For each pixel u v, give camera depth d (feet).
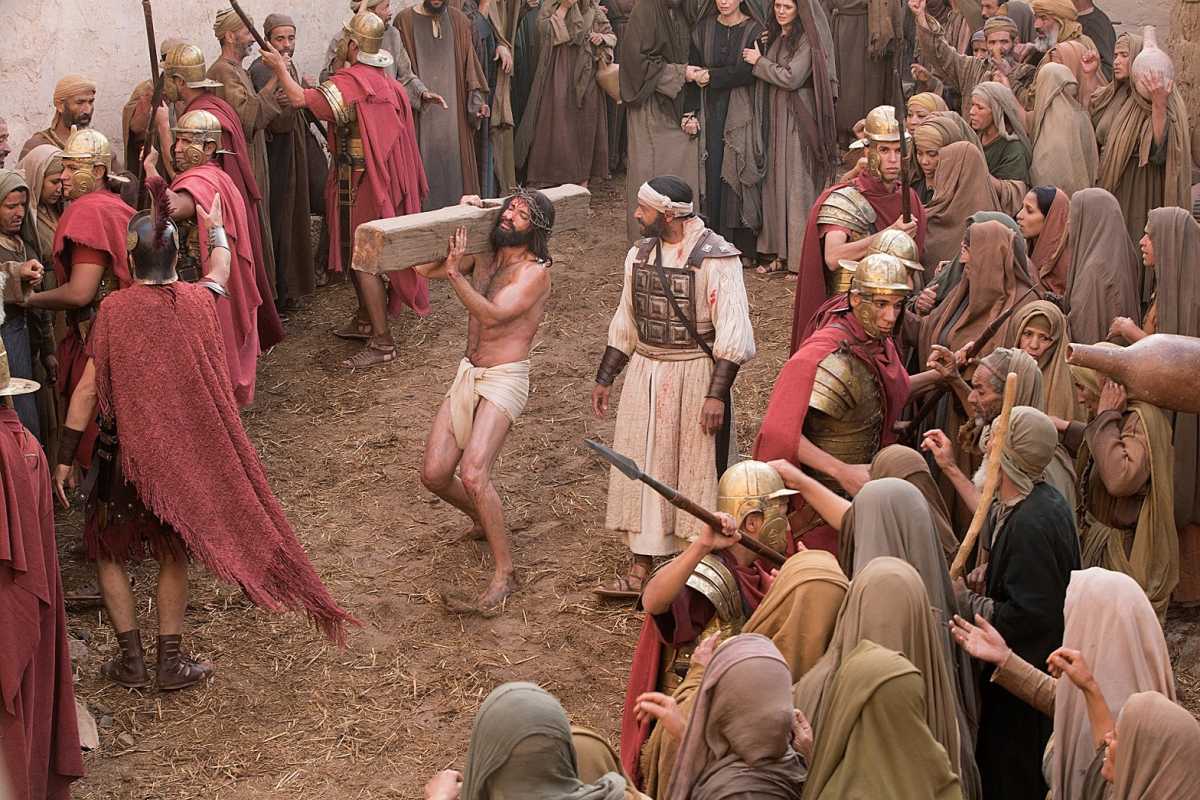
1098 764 11.80
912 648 11.35
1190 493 19.98
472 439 21.18
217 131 24.16
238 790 17.44
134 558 19.10
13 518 15.66
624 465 13.46
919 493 13.14
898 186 22.61
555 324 30.22
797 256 31.96
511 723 9.70
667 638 14.06
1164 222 20.03
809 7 30.53
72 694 16.87
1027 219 22.30
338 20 37.63
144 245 18.42
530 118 35.99
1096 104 27.73
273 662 20.08
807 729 11.10
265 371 28.25
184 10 32.50
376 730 18.63
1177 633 20.35
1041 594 14.24
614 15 38.14
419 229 20.16
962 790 11.69
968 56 32.22
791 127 31.27
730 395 20.66
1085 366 18.06
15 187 20.74
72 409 18.84
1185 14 31.63
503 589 21.47
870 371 17.42
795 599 12.69
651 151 32.04
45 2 28.81
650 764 13.65
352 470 24.98
